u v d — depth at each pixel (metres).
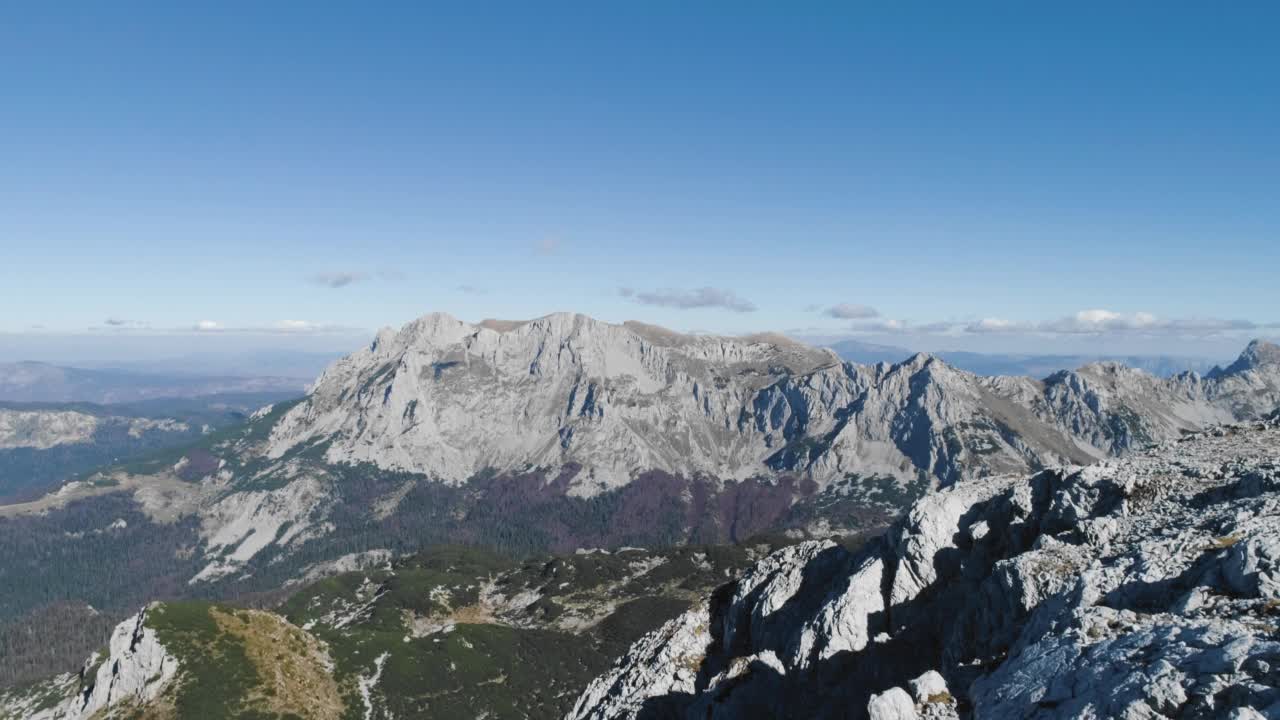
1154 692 25.67
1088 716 27.06
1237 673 24.47
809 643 59.09
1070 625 34.84
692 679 71.81
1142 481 52.12
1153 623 31.67
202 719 133.50
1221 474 50.31
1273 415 73.88
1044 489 58.47
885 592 59.44
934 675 37.62
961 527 60.28
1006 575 46.19
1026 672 33.22
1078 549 46.38
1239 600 31.47
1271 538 33.56
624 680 75.69
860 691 52.59
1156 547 40.50
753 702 58.00
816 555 73.44
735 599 76.75
